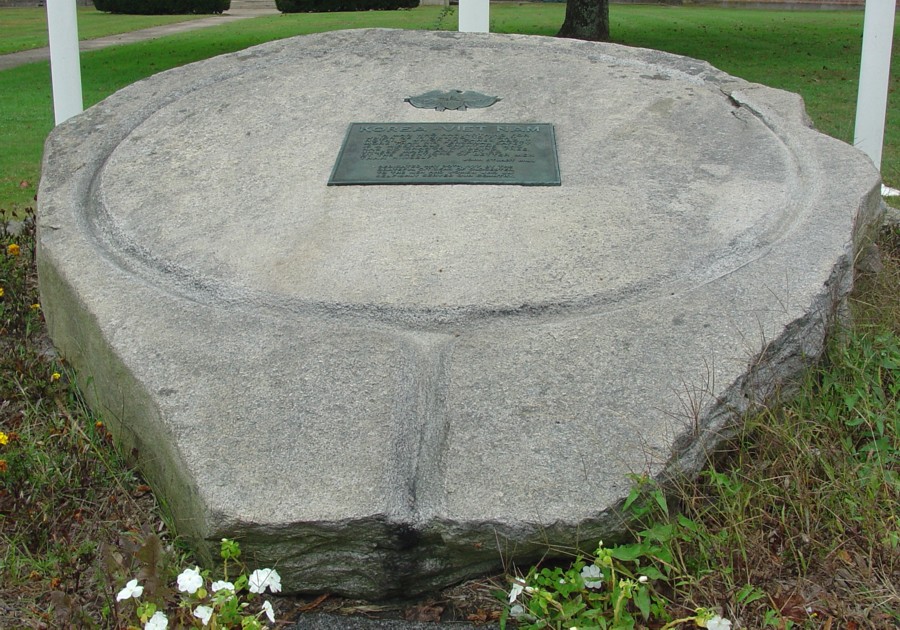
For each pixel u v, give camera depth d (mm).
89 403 3102
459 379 2570
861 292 3576
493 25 15922
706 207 3482
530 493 2201
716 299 2855
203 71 4762
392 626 2213
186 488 2330
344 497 2195
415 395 2537
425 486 2252
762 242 3264
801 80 10914
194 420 2441
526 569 2281
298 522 2146
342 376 2590
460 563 2262
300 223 3441
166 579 2139
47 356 3555
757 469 2477
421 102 4336
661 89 4484
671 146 3945
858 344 3061
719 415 2488
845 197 3494
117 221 3551
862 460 2609
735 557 2223
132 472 2758
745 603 2092
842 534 2285
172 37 16359
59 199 3721
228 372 2619
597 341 2691
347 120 4191
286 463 2293
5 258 4254
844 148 3912
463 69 4703
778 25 17062
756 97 4395
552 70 4695
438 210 3486
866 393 2771
